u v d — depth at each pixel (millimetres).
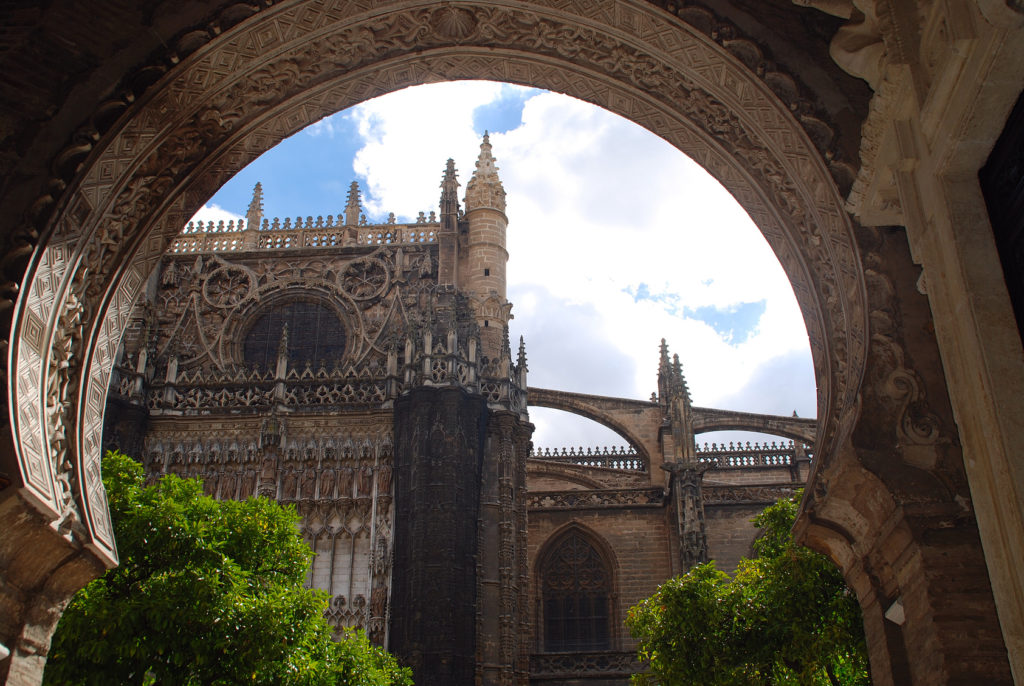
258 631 21969
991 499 7484
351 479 46906
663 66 13266
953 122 7949
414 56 14055
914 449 10820
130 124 11773
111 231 11992
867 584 11734
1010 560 7250
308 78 13609
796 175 12438
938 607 10047
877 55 9703
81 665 21266
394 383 49156
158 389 49969
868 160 9516
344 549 45531
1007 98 7570
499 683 43469
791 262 13188
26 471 10070
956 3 7766
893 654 11211
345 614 44000
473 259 54656
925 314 11297
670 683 31203
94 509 11461
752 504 54719
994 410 7418
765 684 31094
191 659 21859
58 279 11070
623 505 54562
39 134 11117
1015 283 7719
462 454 46469
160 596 21672
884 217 9828
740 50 12352
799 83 12117
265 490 46688
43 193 10867
